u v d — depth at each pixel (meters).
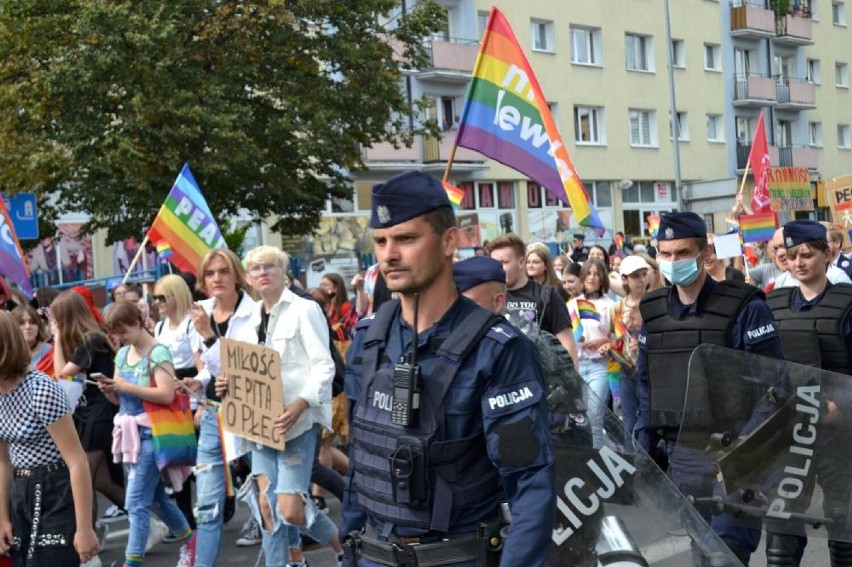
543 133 7.41
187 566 7.04
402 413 2.91
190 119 19.95
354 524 3.18
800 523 4.48
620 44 39.16
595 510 3.62
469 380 2.88
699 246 4.87
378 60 22.78
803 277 5.60
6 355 4.73
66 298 7.29
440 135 24.98
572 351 6.51
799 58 48.59
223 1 20.94
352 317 11.58
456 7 34.12
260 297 7.04
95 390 7.34
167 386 6.68
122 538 8.35
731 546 4.59
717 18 43.78
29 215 11.01
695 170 42.47
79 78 19.30
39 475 4.89
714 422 4.51
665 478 3.58
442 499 2.88
